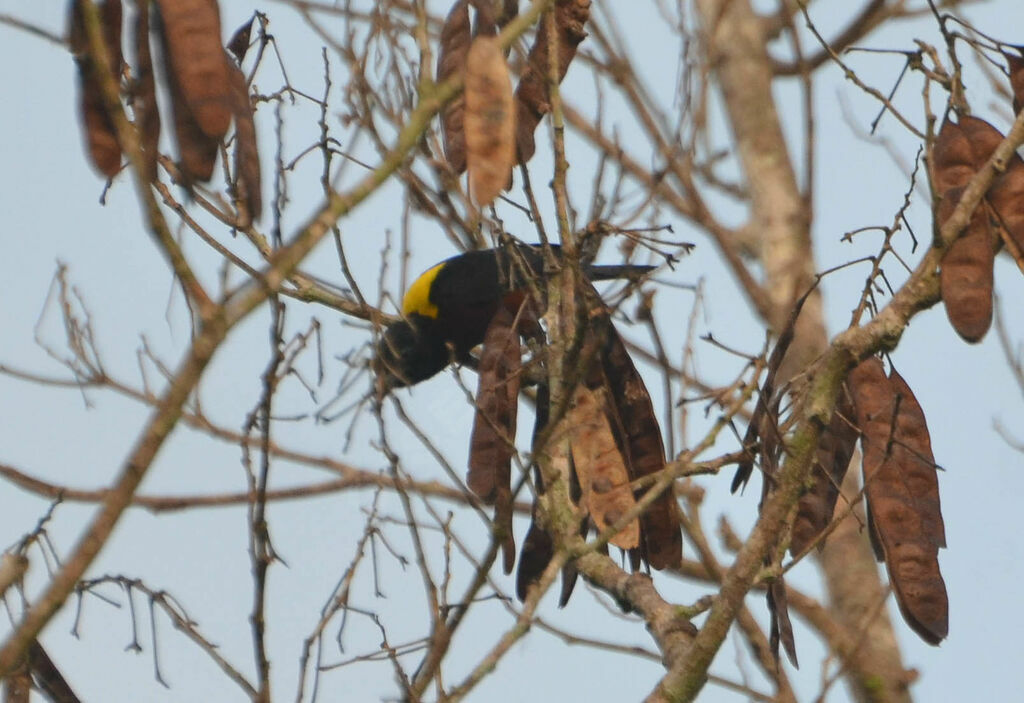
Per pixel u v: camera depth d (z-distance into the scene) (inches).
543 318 347.6
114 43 265.7
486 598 301.4
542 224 330.3
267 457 294.7
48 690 310.5
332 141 329.7
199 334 242.8
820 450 328.5
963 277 296.0
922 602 303.4
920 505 312.2
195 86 247.8
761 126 620.7
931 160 294.4
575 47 372.2
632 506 345.1
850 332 305.0
